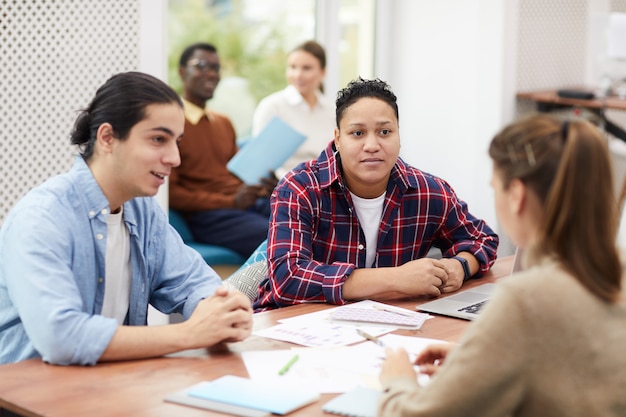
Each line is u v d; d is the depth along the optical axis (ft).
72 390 5.15
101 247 6.22
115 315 6.52
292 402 4.94
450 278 7.64
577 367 4.02
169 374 5.44
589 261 4.09
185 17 16.12
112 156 6.03
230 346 6.02
